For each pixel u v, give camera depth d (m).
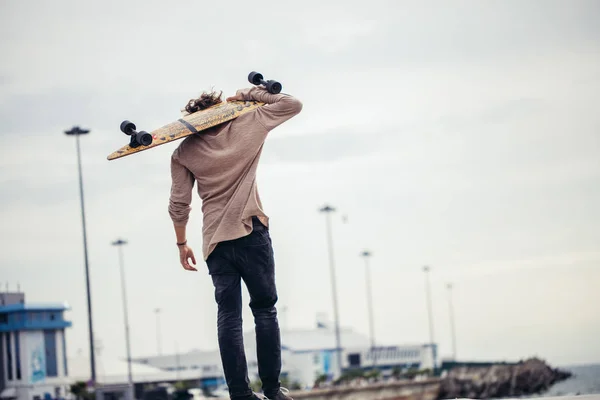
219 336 5.07
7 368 71.81
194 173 5.13
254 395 5.09
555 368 104.00
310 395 65.44
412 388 84.44
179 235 5.43
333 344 127.75
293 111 5.06
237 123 5.05
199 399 70.62
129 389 54.38
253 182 5.05
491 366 95.56
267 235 5.12
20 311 71.19
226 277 5.07
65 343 73.69
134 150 4.76
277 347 5.18
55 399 71.00
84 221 60.50
